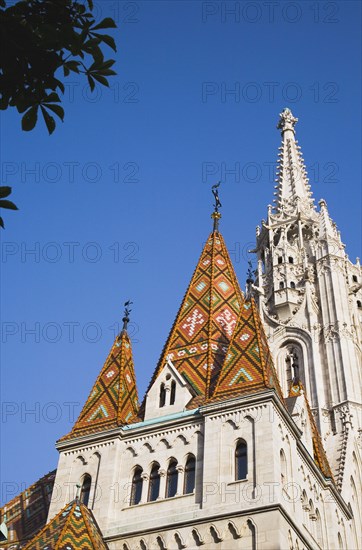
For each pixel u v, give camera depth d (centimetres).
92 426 5088
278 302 8431
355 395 7369
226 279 6234
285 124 11531
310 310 8219
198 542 4103
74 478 4816
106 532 4391
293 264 8894
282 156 10906
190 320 5828
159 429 4816
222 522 4100
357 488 6275
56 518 4228
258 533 3966
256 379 4712
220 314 5822
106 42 1708
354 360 7762
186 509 4281
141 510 4453
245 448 4384
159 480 4588
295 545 4131
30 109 1706
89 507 4572
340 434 6619
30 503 5159
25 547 3919
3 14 1659
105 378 5481
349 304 8456
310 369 7750
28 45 1683
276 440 4384
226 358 4997
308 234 9556
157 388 5166
